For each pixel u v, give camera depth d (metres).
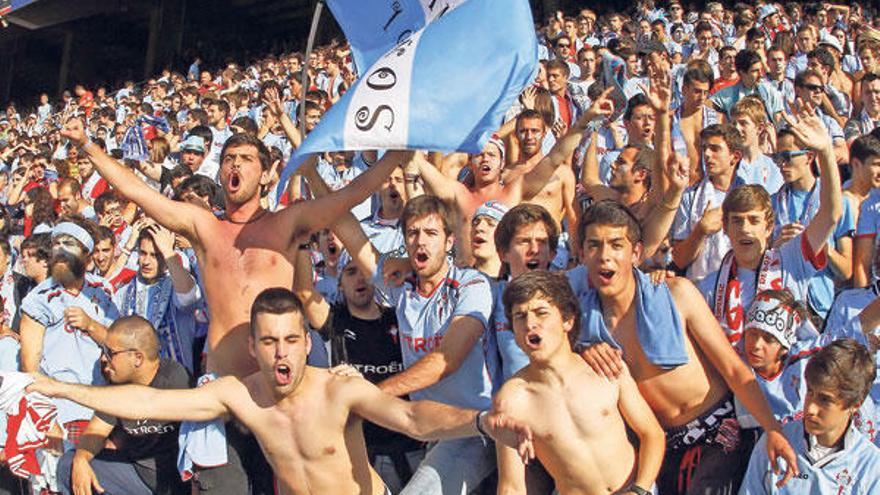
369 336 5.38
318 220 5.06
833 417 4.23
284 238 5.05
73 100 27.11
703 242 5.93
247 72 21.80
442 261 4.95
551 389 4.23
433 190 6.49
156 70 32.28
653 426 4.23
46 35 37.19
